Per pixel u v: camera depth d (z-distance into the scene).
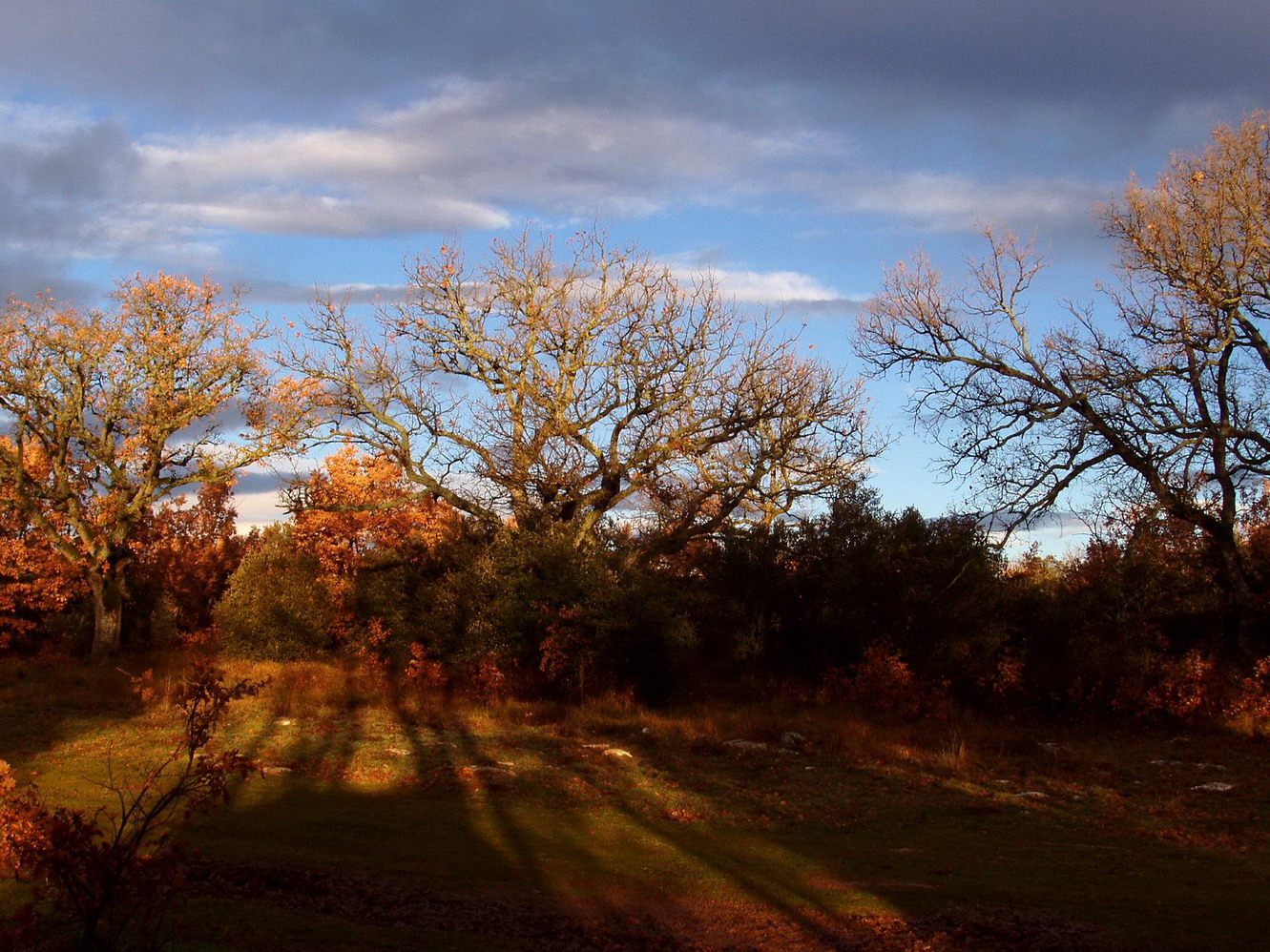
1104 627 25.89
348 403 30.77
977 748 19.23
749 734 20.55
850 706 24.67
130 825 10.27
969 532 24.06
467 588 28.55
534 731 20.75
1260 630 25.34
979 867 10.42
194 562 44.44
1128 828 12.43
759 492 33.03
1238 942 7.94
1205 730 21.64
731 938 7.99
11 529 36.91
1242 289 23.97
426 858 10.13
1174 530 27.52
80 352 33.84
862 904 8.95
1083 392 24.08
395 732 19.72
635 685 26.58
